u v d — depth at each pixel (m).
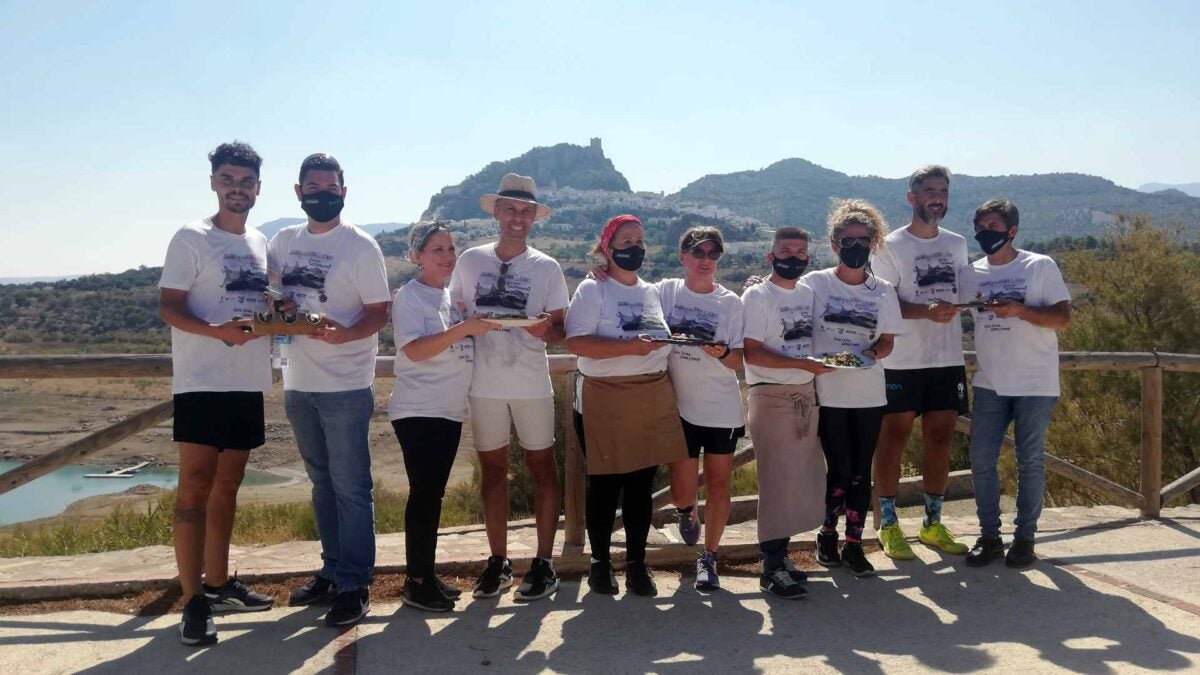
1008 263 5.07
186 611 3.71
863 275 4.86
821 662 3.65
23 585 4.20
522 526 6.54
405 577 4.60
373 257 4.10
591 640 3.87
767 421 4.59
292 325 3.71
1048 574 4.86
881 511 5.27
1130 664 3.62
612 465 4.30
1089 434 11.57
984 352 5.07
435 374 4.14
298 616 4.12
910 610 4.30
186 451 3.77
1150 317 14.21
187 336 3.79
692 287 4.57
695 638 3.91
